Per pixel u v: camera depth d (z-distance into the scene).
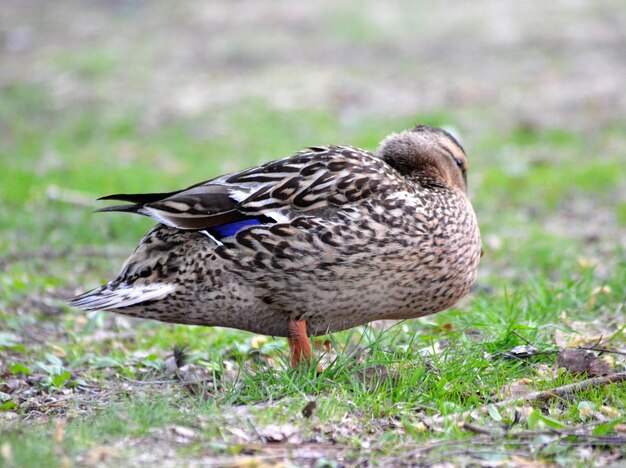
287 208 8.95
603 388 8.75
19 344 11.45
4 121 26.94
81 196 18.80
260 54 33.06
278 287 8.92
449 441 7.74
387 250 8.94
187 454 7.50
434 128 10.73
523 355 9.61
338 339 10.80
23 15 40.44
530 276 13.09
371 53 32.62
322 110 26.45
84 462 7.23
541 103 26.58
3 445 7.17
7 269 14.75
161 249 9.08
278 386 8.82
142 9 40.81
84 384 10.06
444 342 10.50
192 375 10.04
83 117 27.05
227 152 23.48
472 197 19.73
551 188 19.89
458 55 31.80
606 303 11.85
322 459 7.49
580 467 7.32
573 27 33.91
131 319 12.73
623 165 21.25
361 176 9.05
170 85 29.98
